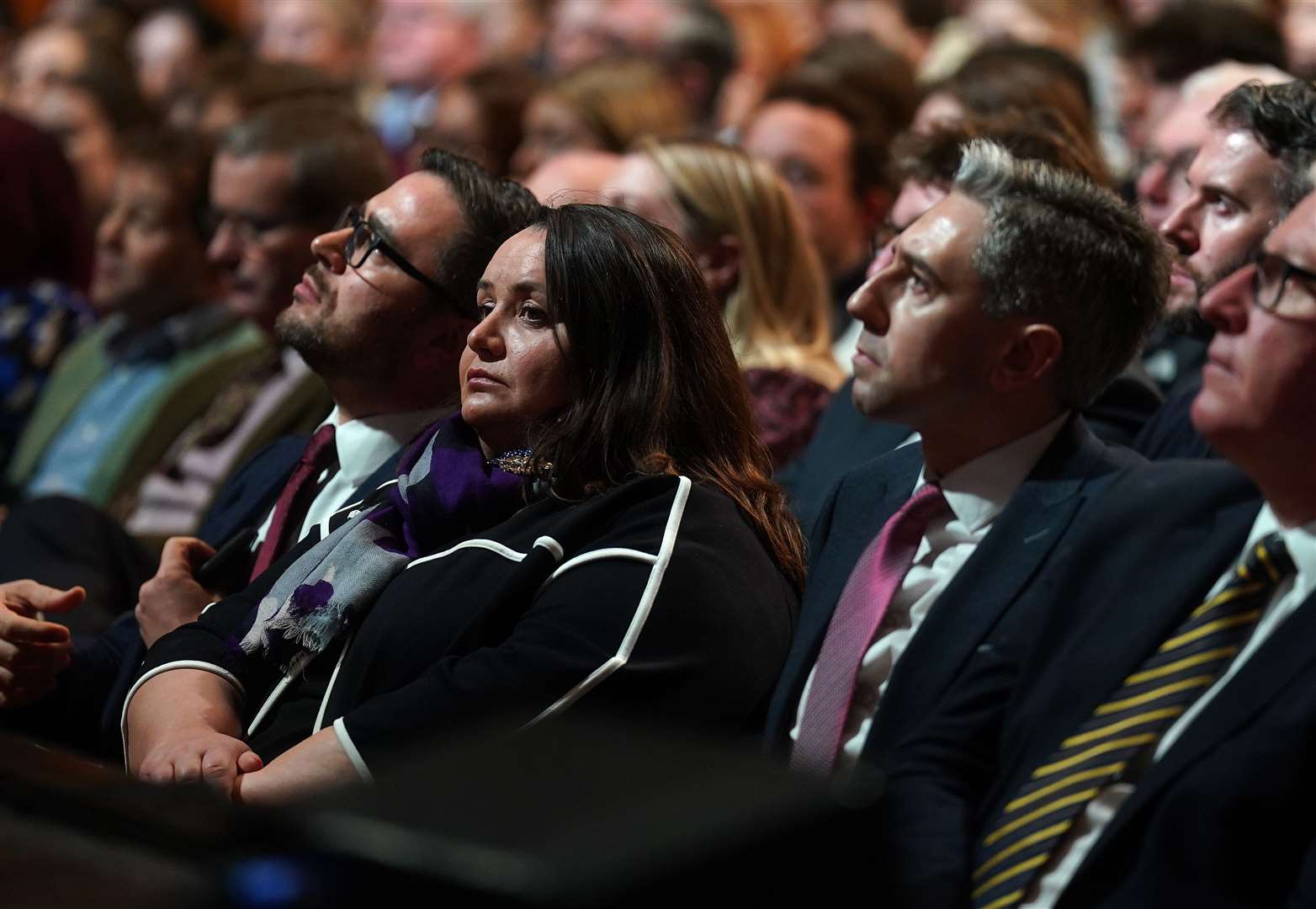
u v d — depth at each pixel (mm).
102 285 14344
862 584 7289
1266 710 5723
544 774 3027
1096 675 6281
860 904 2984
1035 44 13992
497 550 7770
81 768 4230
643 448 7883
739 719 7473
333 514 8820
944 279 7078
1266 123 8336
